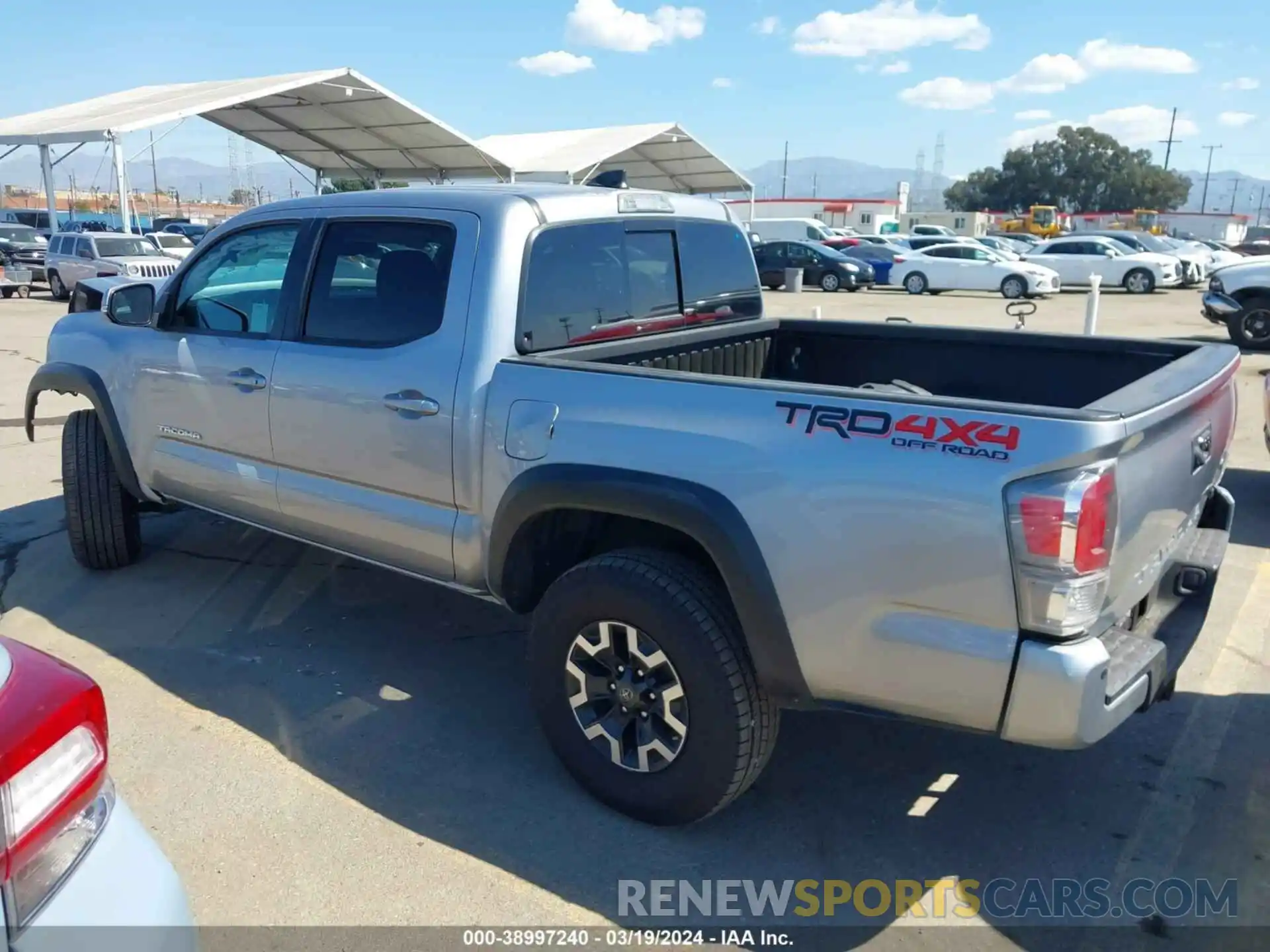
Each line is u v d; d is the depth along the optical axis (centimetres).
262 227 414
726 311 452
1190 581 312
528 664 331
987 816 326
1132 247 3322
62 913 167
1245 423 934
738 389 280
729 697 285
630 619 297
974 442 243
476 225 345
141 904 176
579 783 328
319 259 389
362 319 373
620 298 389
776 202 6631
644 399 295
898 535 252
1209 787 341
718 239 444
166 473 464
